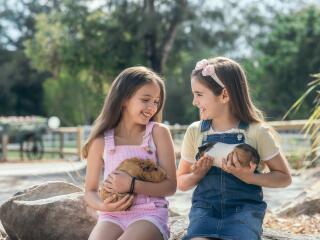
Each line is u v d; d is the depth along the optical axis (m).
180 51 24.27
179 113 37.84
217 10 22.91
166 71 25.02
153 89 3.65
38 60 23.09
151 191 3.49
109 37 21.92
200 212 3.43
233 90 3.51
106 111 3.71
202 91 3.53
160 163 3.64
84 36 22.02
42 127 19.58
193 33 23.31
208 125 3.61
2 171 12.58
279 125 12.74
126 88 3.63
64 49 21.73
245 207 3.39
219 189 3.44
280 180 3.46
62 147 19.67
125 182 3.45
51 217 4.45
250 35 29.98
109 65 21.95
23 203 4.57
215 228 3.31
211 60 3.60
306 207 5.97
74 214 4.43
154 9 22.25
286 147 11.92
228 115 3.56
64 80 37.62
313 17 31.12
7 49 46.53
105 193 3.50
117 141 3.68
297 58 30.75
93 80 23.09
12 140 20.84
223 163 3.38
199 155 3.53
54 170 12.05
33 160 17.88
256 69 31.88
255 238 3.30
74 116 38.41
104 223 3.51
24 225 4.53
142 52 22.70
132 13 21.98
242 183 3.43
